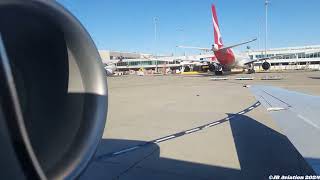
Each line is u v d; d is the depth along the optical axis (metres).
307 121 4.32
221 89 24.77
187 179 5.29
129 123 10.57
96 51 2.69
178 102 16.53
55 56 2.47
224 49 47.50
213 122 10.52
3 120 1.89
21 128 1.98
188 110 13.48
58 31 2.44
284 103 5.77
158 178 5.34
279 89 8.34
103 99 2.68
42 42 2.38
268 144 7.53
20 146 1.98
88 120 2.59
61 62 2.52
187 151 7.00
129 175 5.50
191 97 19.05
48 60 2.43
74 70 2.60
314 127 4.00
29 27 2.24
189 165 6.03
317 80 33.56
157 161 6.29
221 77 47.97
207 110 13.40
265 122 10.35
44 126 2.34
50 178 2.19
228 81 36.06
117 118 11.63
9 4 1.96
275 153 6.77
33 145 2.22
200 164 6.09
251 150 7.02
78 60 2.62
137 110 13.73
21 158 1.99
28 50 2.29
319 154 3.00
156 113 12.77
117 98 19.05
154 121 10.89
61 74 2.51
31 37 2.29
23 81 2.23
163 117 11.74
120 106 15.14
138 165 6.04
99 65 2.69
